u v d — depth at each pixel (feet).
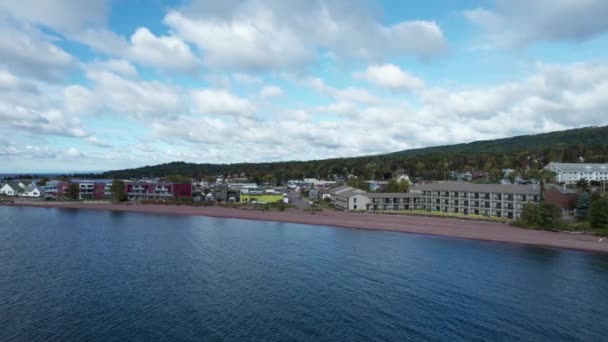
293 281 183.73
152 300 157.99
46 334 127.75
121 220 386.93
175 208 490.90
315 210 466.29
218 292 168.04
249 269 203.41
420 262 219.61
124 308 149.48
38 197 627.46
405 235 308.19
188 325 135.33
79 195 613.11
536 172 626.23
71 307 150.00
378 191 547.90
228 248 254.06
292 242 276.21
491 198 409.28
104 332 129.49
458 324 137.49
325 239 289.12
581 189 419.95
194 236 297.53
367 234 312.50
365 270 202.80
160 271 198.08
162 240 279.49
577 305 156.15
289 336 127.85
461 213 434.30
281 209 474.08
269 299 160.25
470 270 203.41
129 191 587.68
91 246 256.52
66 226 343.67
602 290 173.68
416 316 144.05
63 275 189.57
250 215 426.92
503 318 142.92
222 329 132.46
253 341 124.36
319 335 128.77
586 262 221.46
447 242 278.87
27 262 213.25
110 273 193.57
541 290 173.17
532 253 243.40
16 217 404.77
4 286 173.06
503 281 185.37
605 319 143.23
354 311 148.36
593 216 316.60
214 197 582.76
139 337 126.21
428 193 478.18
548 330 133.90
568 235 299.58
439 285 178.91
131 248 251.19
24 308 148.66
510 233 310.04
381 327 134.72
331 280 185.57
